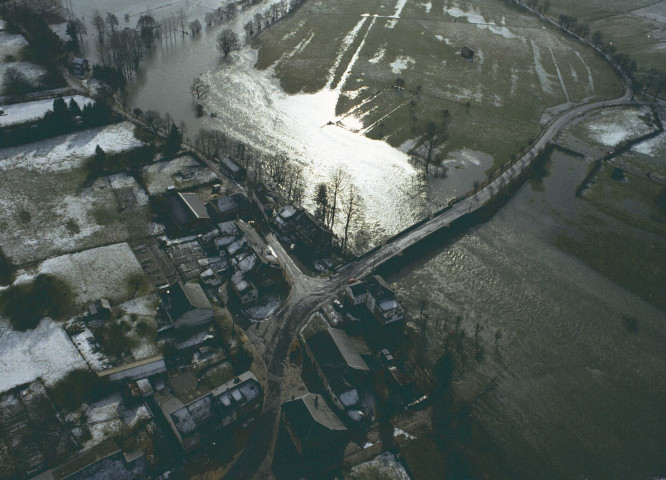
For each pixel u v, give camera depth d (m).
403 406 102.81
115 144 169.75
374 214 154.75
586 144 197.50
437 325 121.88
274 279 123.94
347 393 99.50
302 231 137.88
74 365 103.38
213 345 110.69
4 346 105.50
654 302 134.25
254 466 89.50
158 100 199.75
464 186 170.00
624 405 108.25
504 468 94.19
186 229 137.00
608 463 97.19
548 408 106.19
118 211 143.25
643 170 185.75
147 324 113.19
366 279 124.94
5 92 187.88
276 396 101.12
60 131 171.38
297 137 187.50
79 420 93.94
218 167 165.25
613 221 160.50
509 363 114.81
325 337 108.00
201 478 86.94
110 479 81.06
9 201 142.00
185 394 97.56
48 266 124.44
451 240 148.75
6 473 85.50
